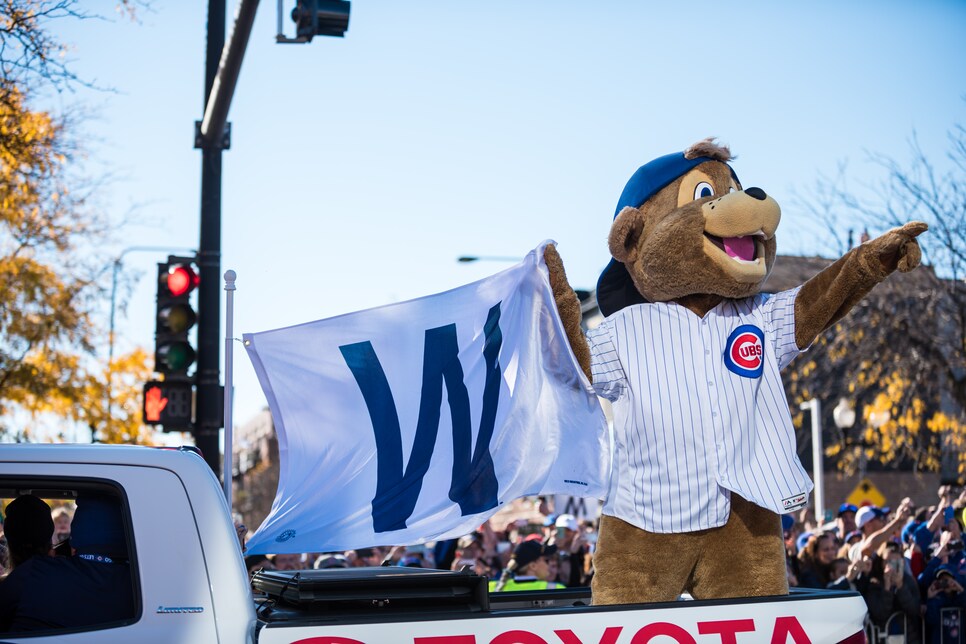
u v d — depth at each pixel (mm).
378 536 5094
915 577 11359
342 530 5090
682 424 5039
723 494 5000
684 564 5020
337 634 3900
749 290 5301
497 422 5309
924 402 26094
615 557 5039
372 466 5203
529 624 4074
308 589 4176
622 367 5211
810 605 4371
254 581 5133
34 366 17672
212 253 10930
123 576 3969
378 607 4234
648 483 5027
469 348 5355
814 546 10695
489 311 5375
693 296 5348
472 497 5215
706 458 5012
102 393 18469
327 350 5242
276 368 5184
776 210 5258
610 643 4137
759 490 4996
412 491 5188
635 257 5457
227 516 3992
